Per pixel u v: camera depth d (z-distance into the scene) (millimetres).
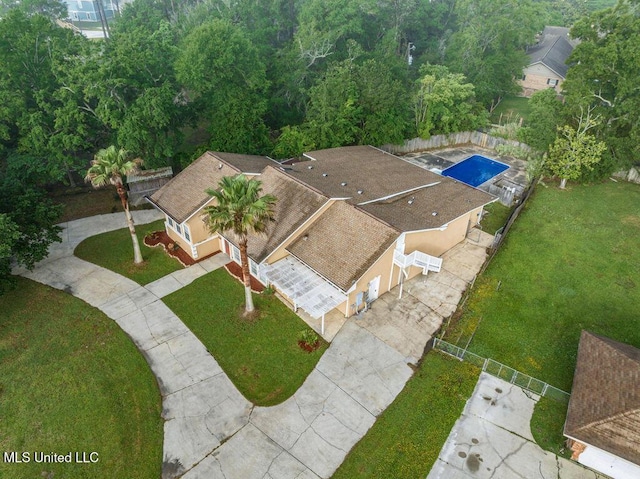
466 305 28047
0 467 18719
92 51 36875
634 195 42375
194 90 44781
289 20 60156
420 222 30547
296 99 52781
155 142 38906
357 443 19953
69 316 26984
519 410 21547
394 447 19750
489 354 24578
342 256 26625
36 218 29172
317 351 24531
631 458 17141
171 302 28188
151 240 34688
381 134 47781
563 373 23547
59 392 22109
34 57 37688
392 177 38031
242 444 19875
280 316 26953
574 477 18688
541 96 47125
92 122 39500
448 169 48344
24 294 28781
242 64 42312
